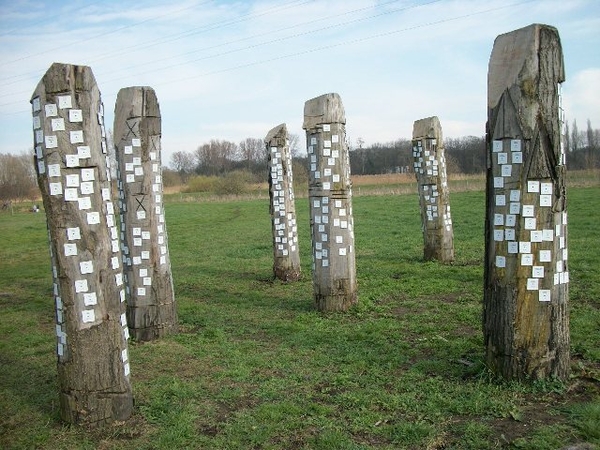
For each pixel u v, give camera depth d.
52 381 6.04
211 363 6.48
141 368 6.39
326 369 6.08
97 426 4.73
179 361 6.60
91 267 4.65
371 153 50.12
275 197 12.27
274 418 4.80
